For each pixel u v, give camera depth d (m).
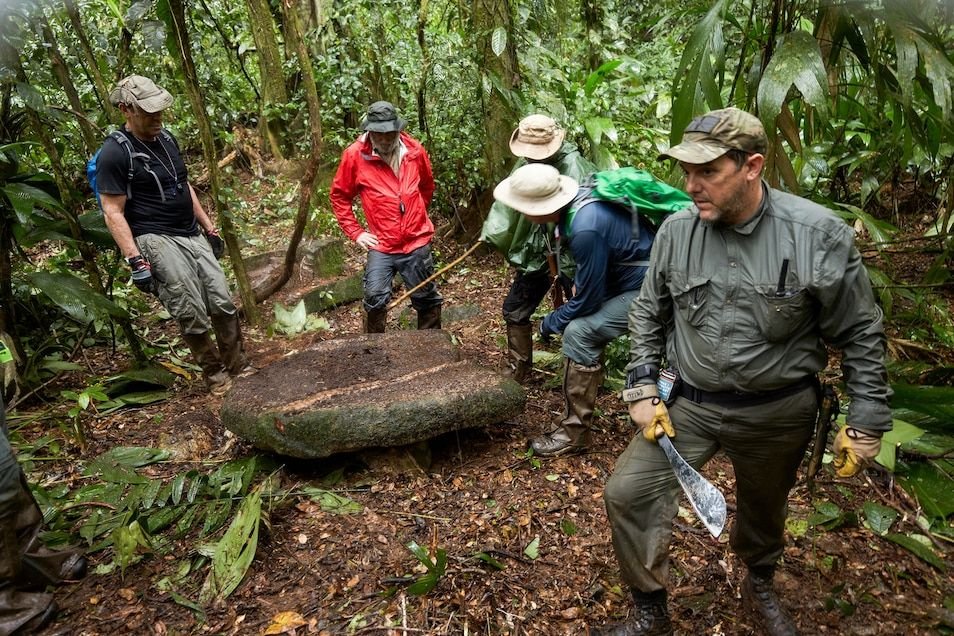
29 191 3.66
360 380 3.24
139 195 3.57
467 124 5.70
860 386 1.73
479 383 3.18
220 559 2.56
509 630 2.29
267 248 5.98
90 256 4.14
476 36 5.30
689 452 1.98
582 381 3.06
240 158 7.43
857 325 1.71
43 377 4.11
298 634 2.29
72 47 4.94
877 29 3.42
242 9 7.07
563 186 2.91
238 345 4.07
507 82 5.39
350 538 2.72
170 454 3.36
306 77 4.18
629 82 6.31
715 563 2.56
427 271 4.29
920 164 4.89
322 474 3.10
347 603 2.41
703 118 1.66
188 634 2.31
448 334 3.82
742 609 2.35
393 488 3.01
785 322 1.72
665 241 1.88
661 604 2.11
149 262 3.63
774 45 3.34
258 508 2.66
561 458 3.20
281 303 5.23
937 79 2.84
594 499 2.92
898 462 3.00
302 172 6.99
